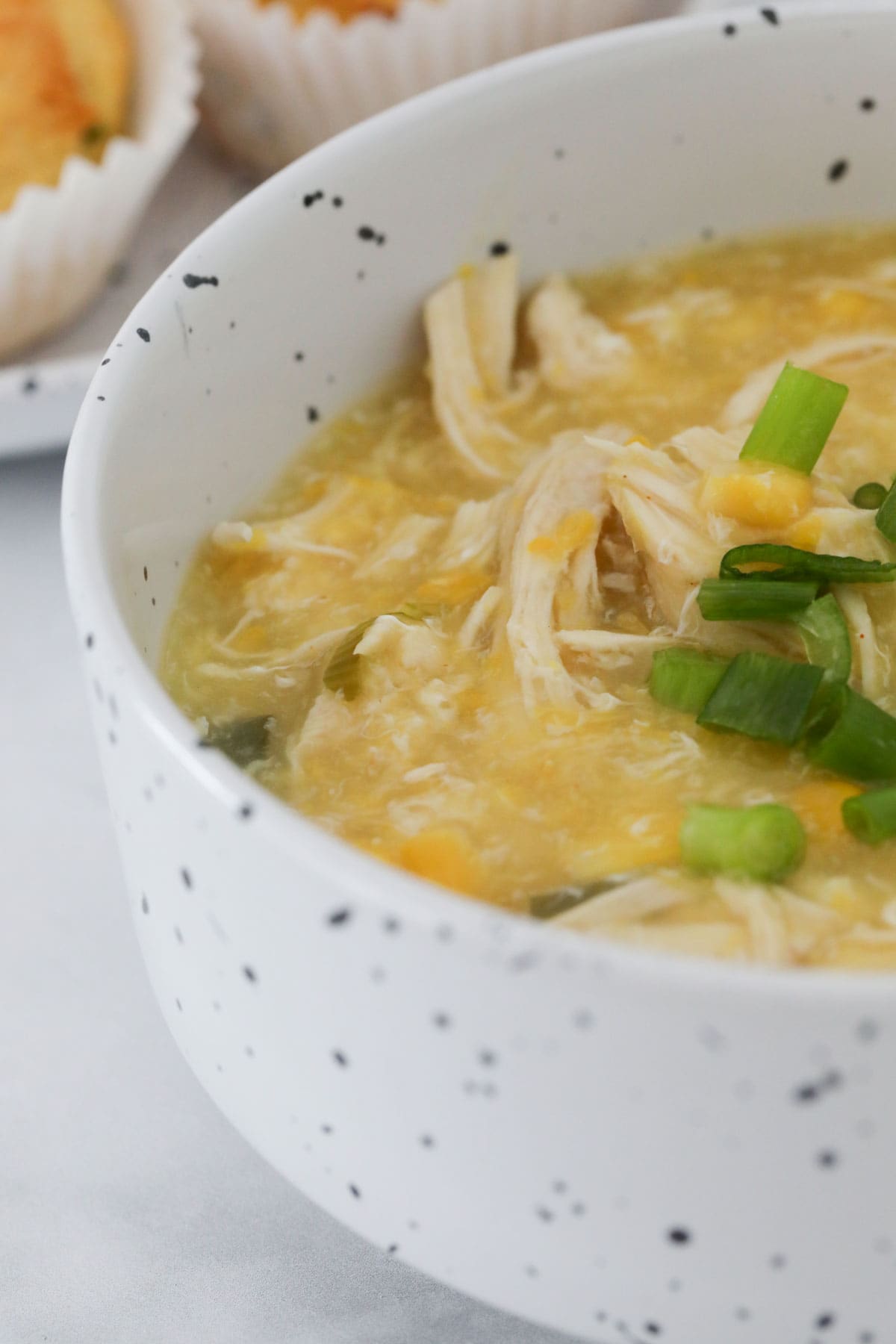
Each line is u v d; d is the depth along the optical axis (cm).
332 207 43
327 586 43
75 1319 41
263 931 36
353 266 44
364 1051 36
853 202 47
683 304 46
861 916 38
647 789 40
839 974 34
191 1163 42
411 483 44
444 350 45
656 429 44
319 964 36
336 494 44
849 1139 35
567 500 43
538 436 44
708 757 40
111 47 52
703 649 41
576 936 35
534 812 40
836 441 44
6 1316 41
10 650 48
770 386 44
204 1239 41
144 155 51
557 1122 36
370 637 41
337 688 41
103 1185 42
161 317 41
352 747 41
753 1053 35
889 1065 35
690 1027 34
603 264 47
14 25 51
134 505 40
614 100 45
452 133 44
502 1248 37
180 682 41
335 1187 38
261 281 43
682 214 47
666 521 42
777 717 40
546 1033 35
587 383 45
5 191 51
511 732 41
